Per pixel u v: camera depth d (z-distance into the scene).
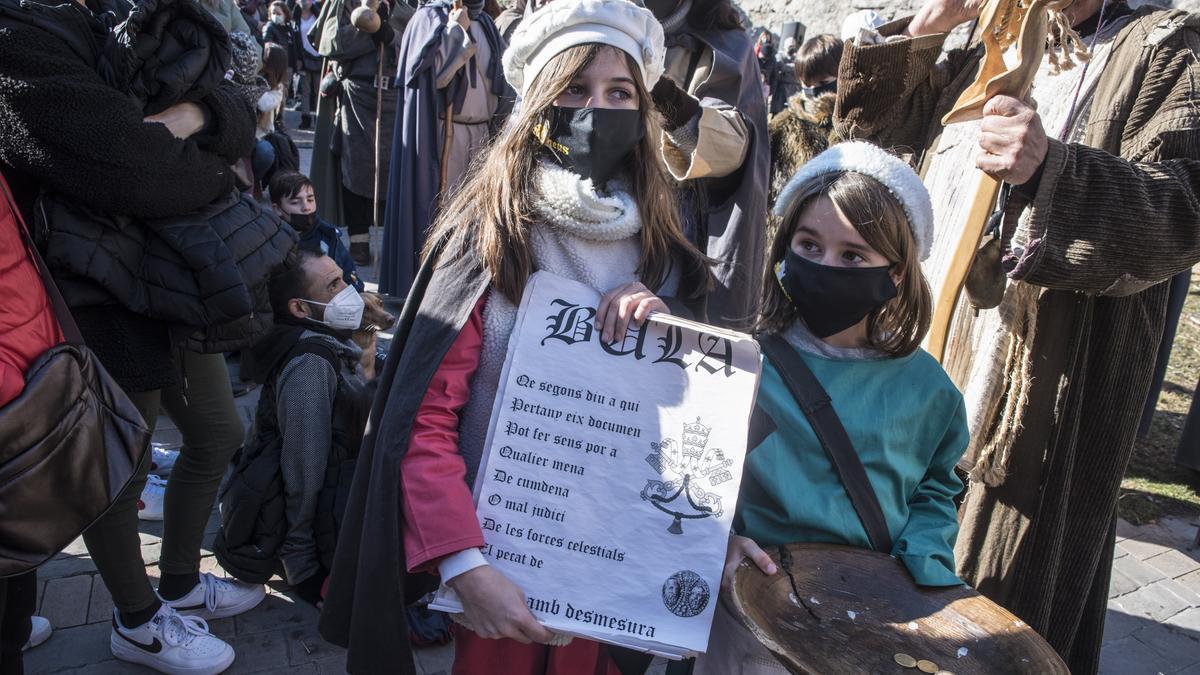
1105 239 1.60
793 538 1.45
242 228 2.00
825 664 1.16
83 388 1.44
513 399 1.28
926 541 1.44
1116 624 2.96
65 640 2.43
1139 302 1.84
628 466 1.27
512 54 1.41
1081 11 1.89
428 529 1.20
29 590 1.76
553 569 1.24
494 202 1.32
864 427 1.46
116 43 1.71
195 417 2.25
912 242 1.46
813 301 1.47
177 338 1.91
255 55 2.91
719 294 2.44
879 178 1.45
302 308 2.61
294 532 2.53
